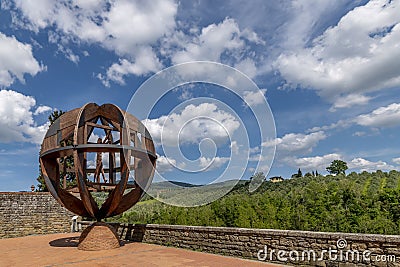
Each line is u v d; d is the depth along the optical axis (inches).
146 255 309.6
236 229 296.5
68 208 352.5
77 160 324.2
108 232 354.3
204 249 324.8
